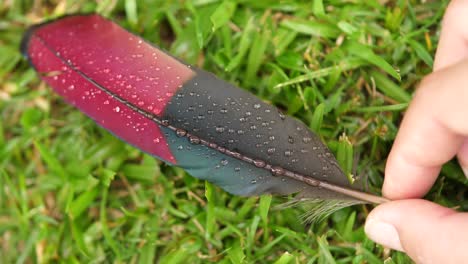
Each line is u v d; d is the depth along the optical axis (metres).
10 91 0.39
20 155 0.38
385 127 0.37
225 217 0.37
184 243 0.37
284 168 0.34
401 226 0.34
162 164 0.38
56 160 0.38
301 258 0.37
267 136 0.34
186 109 0.34
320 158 0.34
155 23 0.39
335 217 0.37
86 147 0.38
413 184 0.34
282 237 0.36
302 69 0.38
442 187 0.36
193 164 0.34
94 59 0.35
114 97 0.35
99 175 0.38
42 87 0.39
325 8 0.38
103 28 0.36
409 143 0.34
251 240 0.37
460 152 0.35
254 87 0.38
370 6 0.38
